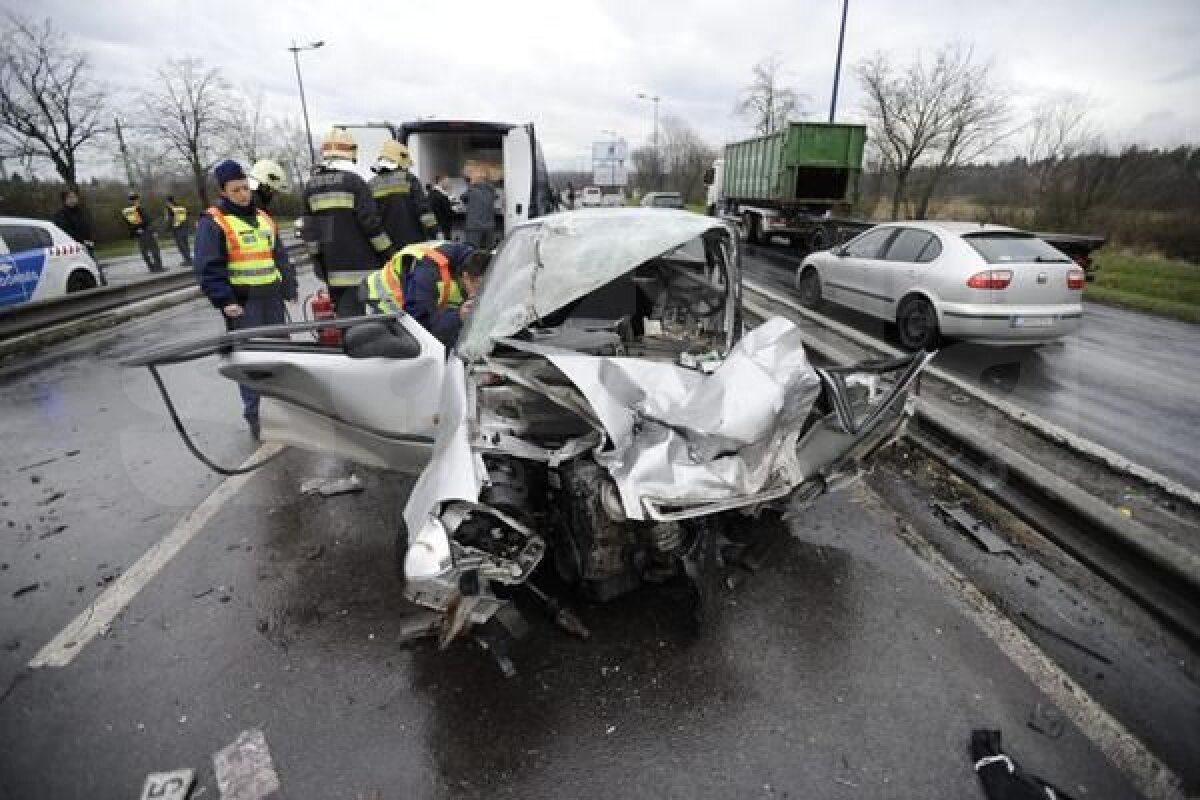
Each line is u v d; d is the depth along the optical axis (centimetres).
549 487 258
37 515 361
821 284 848
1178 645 257
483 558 211
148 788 198
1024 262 620
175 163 2916
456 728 221
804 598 286
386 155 536
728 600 283
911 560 315
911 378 292
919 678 240
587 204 3145
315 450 346
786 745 213
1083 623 270
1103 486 385
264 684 240
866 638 261
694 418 229
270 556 321
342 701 232
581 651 254
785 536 335
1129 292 1107
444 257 379
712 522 267
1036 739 214
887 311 716
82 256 959
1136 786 198
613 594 259
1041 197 1752
